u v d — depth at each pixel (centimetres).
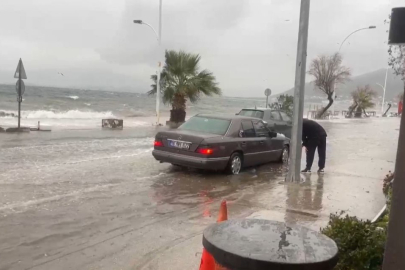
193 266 412
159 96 2434
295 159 859
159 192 744
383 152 1458
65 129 1823
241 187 810
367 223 398
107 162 1027
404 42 243
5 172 843
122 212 608
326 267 176
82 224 545
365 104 5553
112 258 434
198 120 1004
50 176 826
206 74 2572
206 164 873
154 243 483
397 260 228
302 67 817
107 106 4581
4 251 444
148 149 1313
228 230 210
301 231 213
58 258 431
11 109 3262
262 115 1512
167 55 2569
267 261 171
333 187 816
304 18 801
